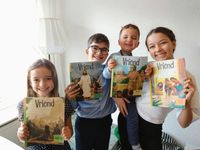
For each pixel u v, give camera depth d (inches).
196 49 74.2
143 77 42.6
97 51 50.6
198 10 71.5
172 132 79.9
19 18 75.3
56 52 78.7
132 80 42.3
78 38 90.4
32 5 76.3
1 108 71.1
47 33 76.9
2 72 75.0
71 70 42.4
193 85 39.1
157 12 76.9
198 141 76.7
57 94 44.2
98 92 44.4
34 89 41.7
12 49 76.1
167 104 40.3
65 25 90.9
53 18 78.4
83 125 50.5
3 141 41.2
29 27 77.0
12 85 77.9
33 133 37.9
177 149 74.6
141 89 43.2
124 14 81.4
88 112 49.4
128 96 42.8
